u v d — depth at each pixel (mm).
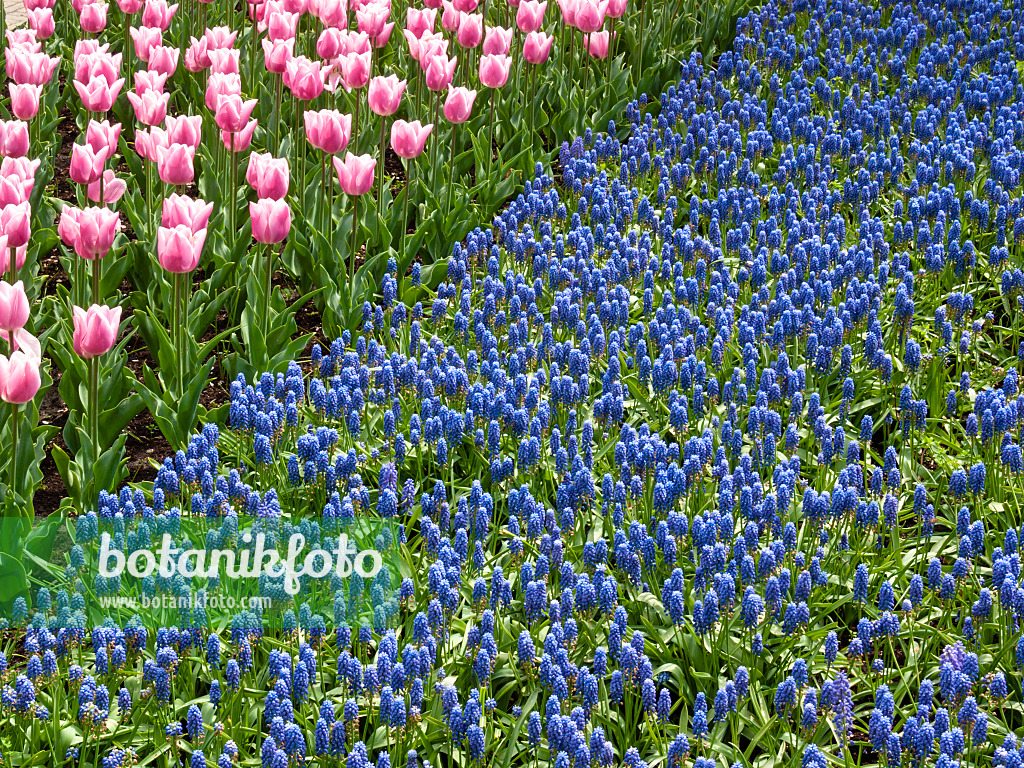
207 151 6711
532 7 7121
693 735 3297
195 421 4750
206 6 8086
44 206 6547
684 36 9430
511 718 3309
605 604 3428
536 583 3396
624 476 4062
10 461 3979
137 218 5793
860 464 4344
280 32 6430
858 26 9586
